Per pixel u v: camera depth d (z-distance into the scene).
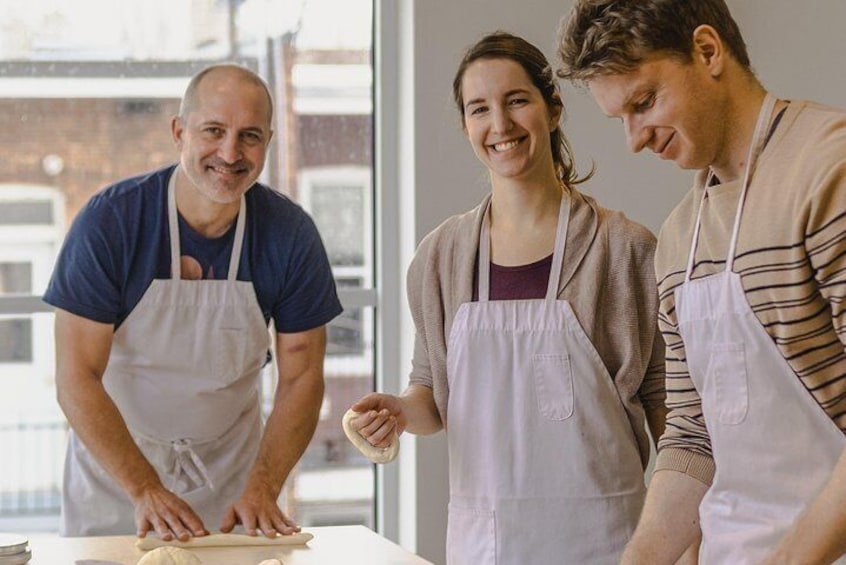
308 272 2.80
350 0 3.93
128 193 2.70
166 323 2.74
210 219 2.72
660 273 1.97
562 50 1.76
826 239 1.64
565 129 3.81
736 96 1.76
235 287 2.76
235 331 2.77
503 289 2.59
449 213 3.73
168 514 2.45
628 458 2.54
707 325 1.85
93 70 3.77
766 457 1.80
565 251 2.56
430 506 3.73
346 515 3.98
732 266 1.79
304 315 2.82
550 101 2.60
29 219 3.74
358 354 3.97
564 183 2.67
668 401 2.05
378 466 3.95
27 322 3.73
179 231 2.72
